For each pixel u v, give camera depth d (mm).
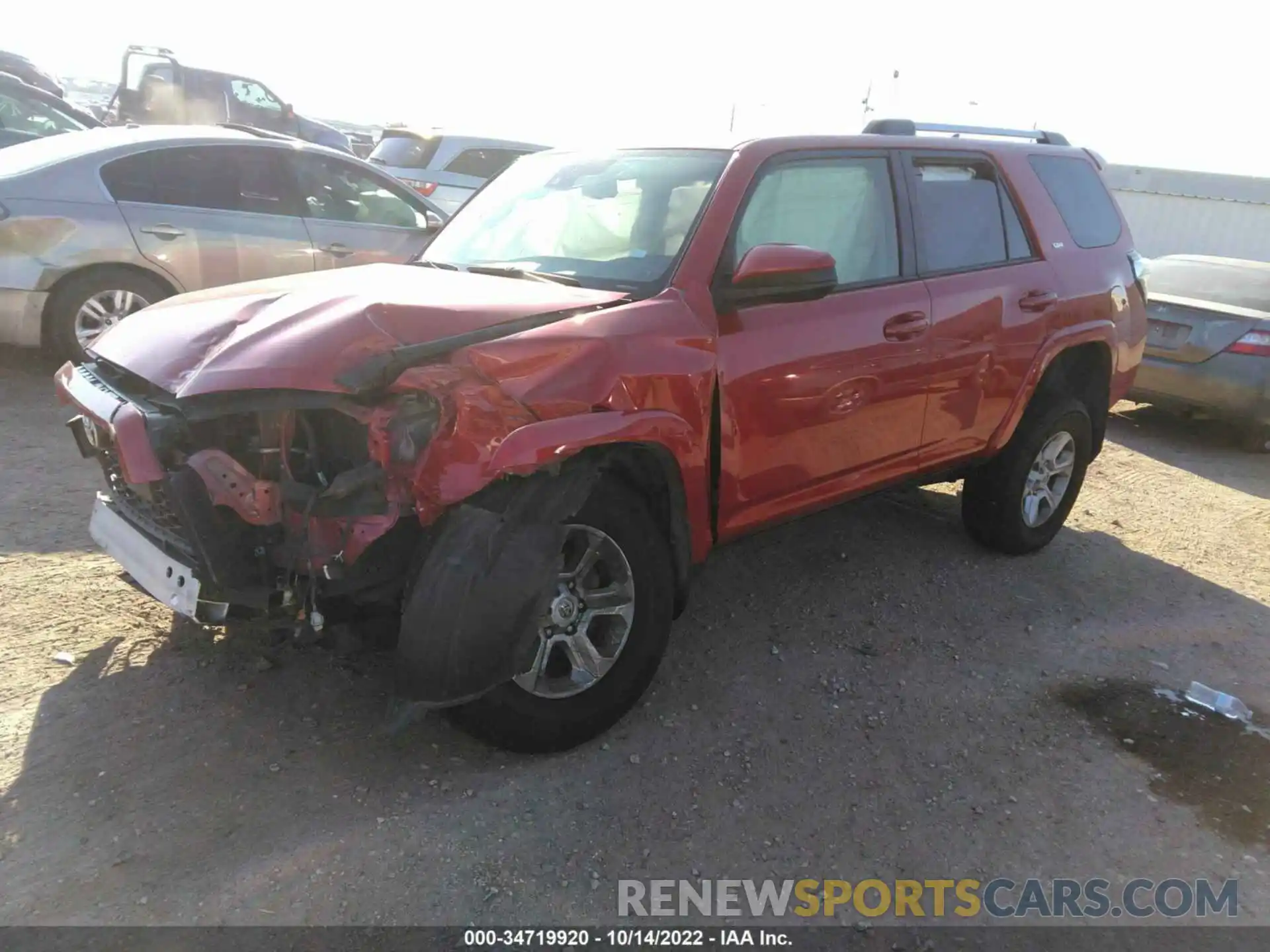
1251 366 7305
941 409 4086
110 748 2896
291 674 3342
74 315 6230
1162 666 3961
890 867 2711
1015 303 4332
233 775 2836
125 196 6273
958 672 3777
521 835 2701
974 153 4410
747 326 3291
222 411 2652
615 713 3127
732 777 3033
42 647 3361
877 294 3766
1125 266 5070
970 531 4961
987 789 3076
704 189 3463
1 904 2332
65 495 4648
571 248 3604
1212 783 3199
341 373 2576
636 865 2637
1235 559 5297
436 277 3473
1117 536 5480
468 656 2615
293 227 6871
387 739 3059
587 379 2754
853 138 3906
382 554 2723
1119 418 8625
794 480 3570
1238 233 16719
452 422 2557
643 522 3055
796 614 4148
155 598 2805
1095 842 2877
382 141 12062
